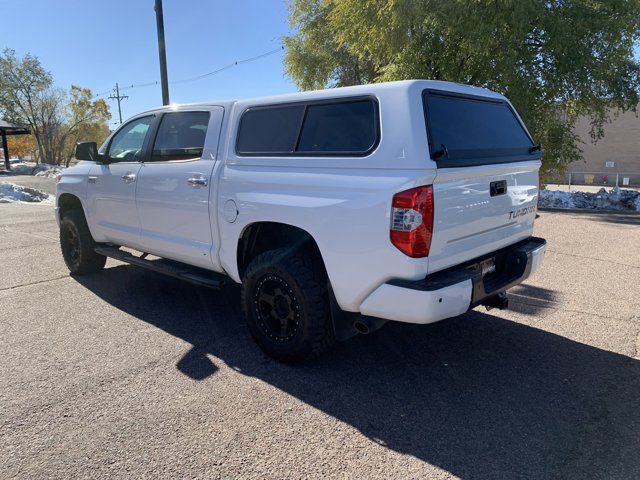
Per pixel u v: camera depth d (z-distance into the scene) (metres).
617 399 3.25
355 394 3.31
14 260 6.99
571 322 4.62
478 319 4.70
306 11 20.16
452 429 2.91
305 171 3.44
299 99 3.63
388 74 13.34
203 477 2.49
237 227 3.88
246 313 3.90
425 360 3.83
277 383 3.45
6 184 16.27
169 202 4.48
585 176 35.09
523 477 2.49
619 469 2.55
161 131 4.72
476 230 3.38
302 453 2.68
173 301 5.20
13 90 40.78
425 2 11.48
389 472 2.53
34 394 3.28
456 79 12.79
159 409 3.11
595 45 12.52
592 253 7.60
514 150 3.85
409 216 2.91
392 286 3.01
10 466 2.57
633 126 34.16
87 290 5.57
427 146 2.94
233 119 4.04
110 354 3.90
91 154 5.39
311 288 3.46
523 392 3.34
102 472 2.53
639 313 4.86
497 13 11.27
